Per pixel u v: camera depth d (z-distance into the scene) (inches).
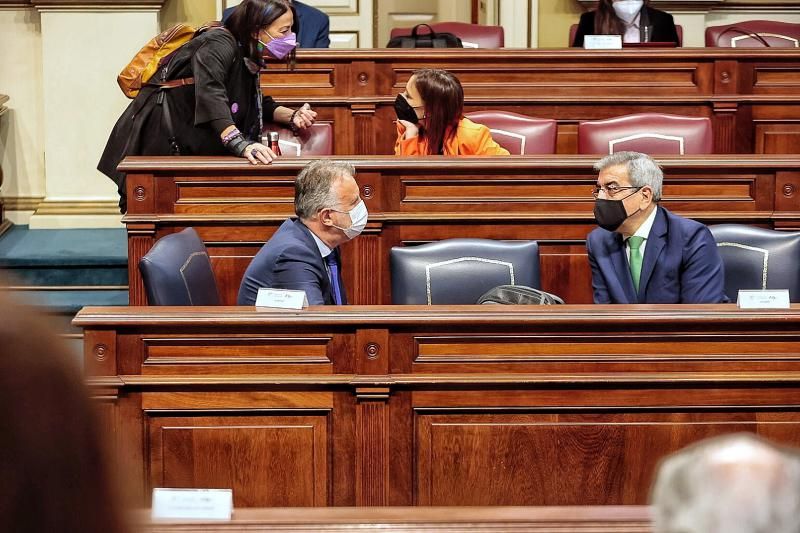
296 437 264.2
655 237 333.4
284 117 449.1
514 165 386.9
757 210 392.2
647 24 590.6
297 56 505.7
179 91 413.4
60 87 582.2
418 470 264.4
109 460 45.0
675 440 265.0
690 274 331.6
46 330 44.6
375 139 506.9
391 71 510.0
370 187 388.8
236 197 389.4
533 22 713.0
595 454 264.2
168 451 263.3
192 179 388.2
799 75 511.8
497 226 391.2
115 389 260.8
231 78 408.8
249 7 405.1
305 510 176.9
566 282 394.0
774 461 67.3
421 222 390.3
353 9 743.1
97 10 578.6
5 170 595.8
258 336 262.7
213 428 263.1
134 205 386.9
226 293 392.5
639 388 263.0
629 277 337.1
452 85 443.8
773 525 65.0
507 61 507.8
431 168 387.2
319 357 263.3
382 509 172.7
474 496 264.7
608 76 510.3
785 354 265.1
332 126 505.7
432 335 262.4
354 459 264.7
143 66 425.1
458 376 261.4
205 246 376.2
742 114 507.8
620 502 265.4
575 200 390.3
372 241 390.3
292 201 390.3
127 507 44.9
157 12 582.2
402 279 335.0
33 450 43.5
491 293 310.3
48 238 558.6
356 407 263.4
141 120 414.9
